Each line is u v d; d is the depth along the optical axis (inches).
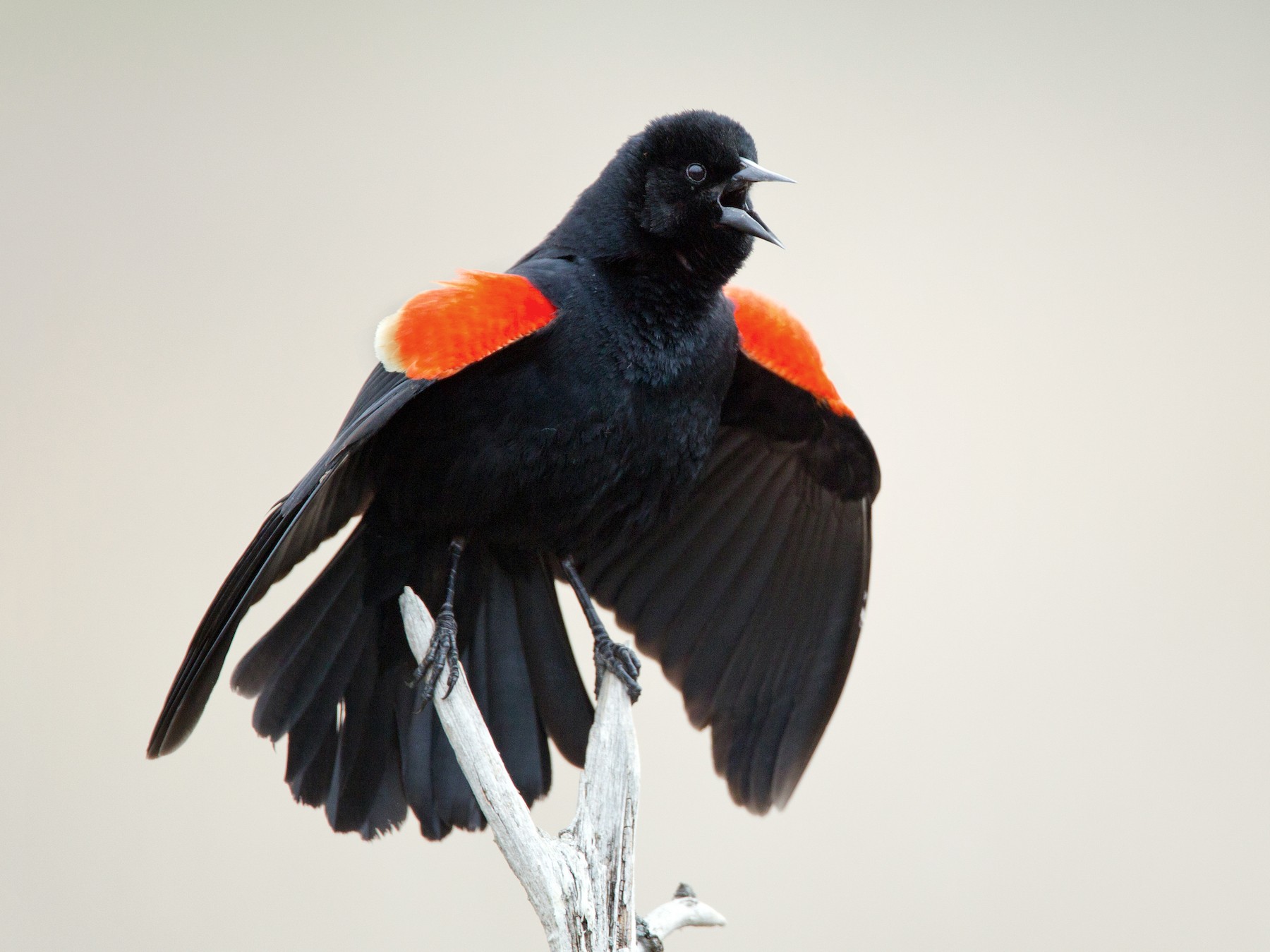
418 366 259.0
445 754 260.7
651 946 258.2
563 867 257.4
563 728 261.6
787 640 262.5
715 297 261.0
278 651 260.5
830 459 262.4
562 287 260.2
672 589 262.7
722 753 262.4
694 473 261.3
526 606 261.7
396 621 261.0
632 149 261.3
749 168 260.8
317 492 259.1
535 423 260.1
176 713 258.1
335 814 260.4
